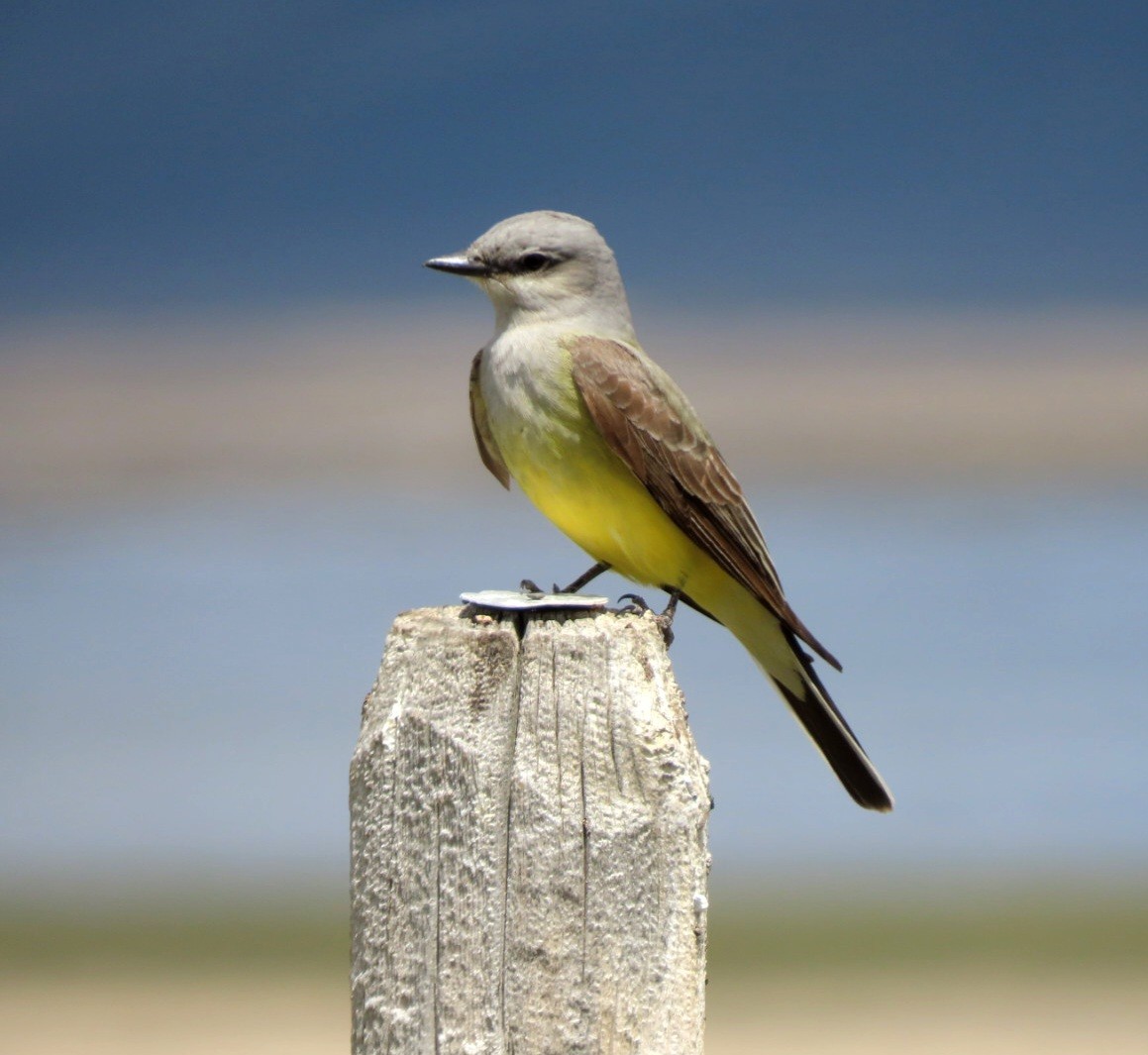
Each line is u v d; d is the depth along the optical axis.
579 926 3.30
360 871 3.41
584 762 3.34
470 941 3.32
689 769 3.38
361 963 3.39
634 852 3.30
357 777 3.43
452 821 3.35
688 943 3.33
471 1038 3.30
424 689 3.41
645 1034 3.28
